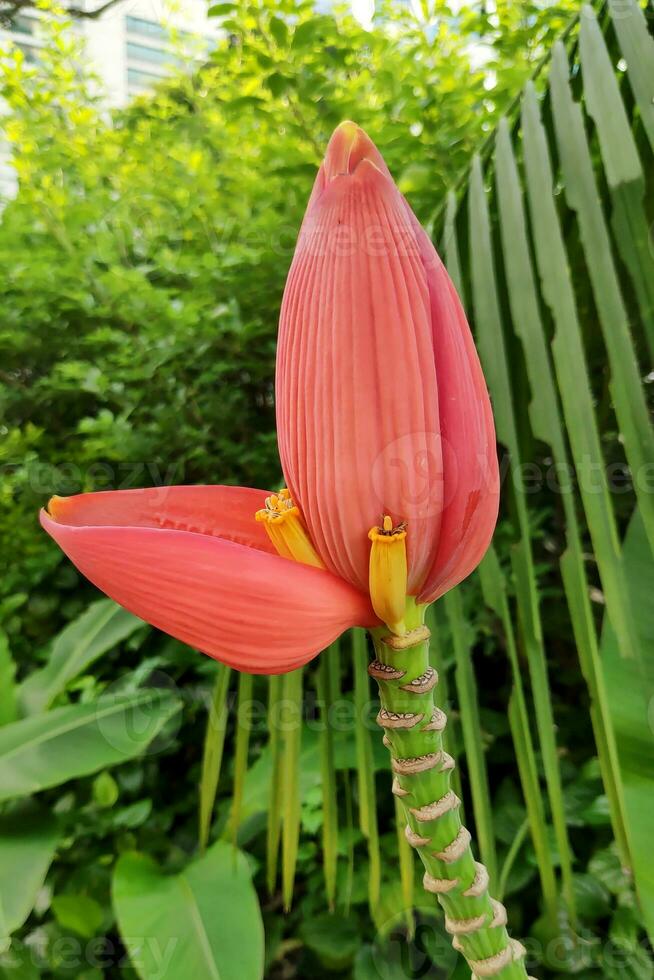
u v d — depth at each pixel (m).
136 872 0.58
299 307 0.19
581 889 0.52
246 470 0.83
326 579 0.19
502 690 0.72
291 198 0.72
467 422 0.19
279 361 0.20
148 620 0.19
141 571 0.18
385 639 0.20
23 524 0.86
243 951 0.48
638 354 0.48
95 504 0.23
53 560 0.86
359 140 0.18
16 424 0.96
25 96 0.84
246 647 0.19
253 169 0.76
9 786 0.54
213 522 0.23
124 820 0.63
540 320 0.30
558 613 0.71
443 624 0.65
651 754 0.32
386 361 0.18
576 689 0.73
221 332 0.77
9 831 0.60
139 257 0.92
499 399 0.32
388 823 0.66
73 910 0.59
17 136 0.86
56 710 0.63
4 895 0.52
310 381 0.18
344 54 0.64
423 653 0.20
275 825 0.41
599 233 0.28
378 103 0.69
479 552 0.20
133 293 0.76
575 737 0.68
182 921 0.50
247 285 0.76
